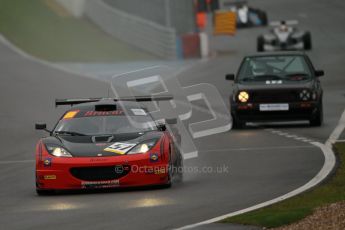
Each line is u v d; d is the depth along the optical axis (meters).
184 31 195.50
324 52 150.25
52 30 191.25
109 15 191.75
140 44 177.00
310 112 70.56
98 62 156.38
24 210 39.62
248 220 32.81
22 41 178.50
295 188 41.56
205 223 33.09
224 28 189.88
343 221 31.08
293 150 56.97
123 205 39.31
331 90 103.25
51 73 133.25
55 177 43.62
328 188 40.12
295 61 74.31
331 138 62.84
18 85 116.56
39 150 44.78
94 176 43.47
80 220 35.94
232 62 148.12
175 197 40.84
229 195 40.62
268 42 154.62
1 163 59.62
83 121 47.25
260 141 63.16
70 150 44.38
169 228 33.06
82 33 190.62
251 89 71.38
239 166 51.25
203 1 181.00
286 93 70.81
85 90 110.88
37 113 90.44
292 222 32.03
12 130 79.06
